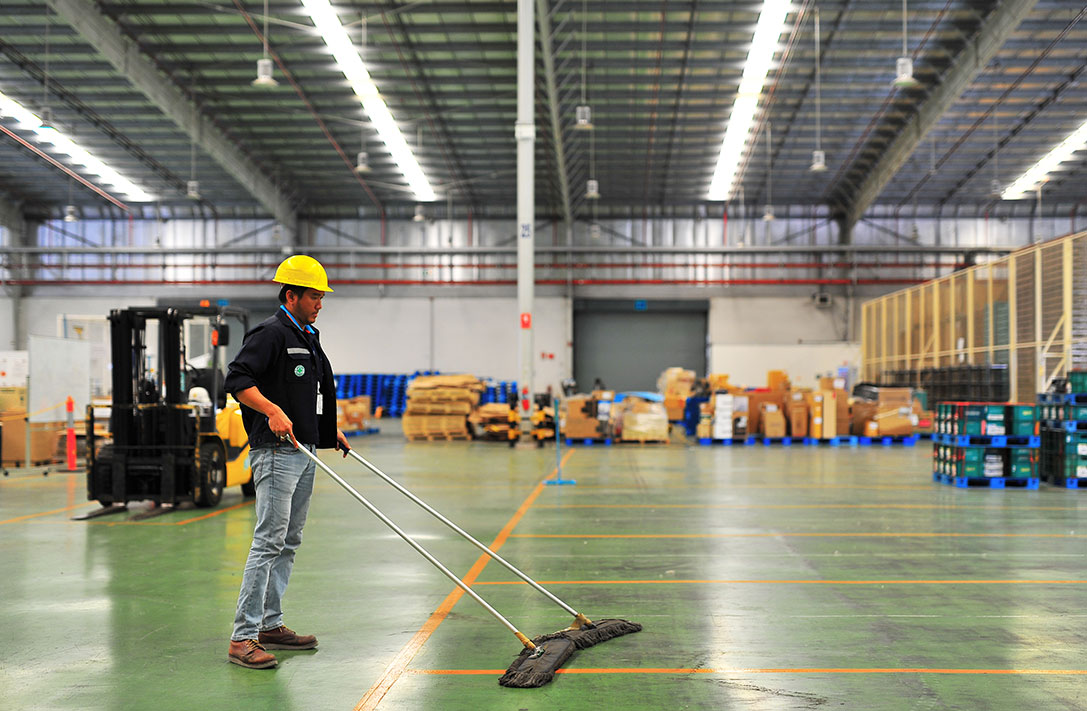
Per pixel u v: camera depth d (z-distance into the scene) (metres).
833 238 33.28
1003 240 32.88
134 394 9.27
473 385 21.88
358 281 33.62
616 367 34.00
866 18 19.11
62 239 33.97
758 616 4.81
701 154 27.77
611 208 33.62
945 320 22.92
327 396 4.27
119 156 27.59
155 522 8.45
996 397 19.59
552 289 33.53
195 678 3.77
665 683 3.67
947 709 3.36
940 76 22.06
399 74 21.59
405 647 4.22
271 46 20.25
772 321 33.16
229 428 9.96
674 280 33.28
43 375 14.60
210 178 30.09
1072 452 11.27
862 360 30.41
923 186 30.72
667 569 6.11
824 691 3.57
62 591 5.49
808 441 19.59
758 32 19.31
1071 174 28.97
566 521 8.40
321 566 6.22
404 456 16.39
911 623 4.66
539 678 3.63
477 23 19.12
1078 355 16.17
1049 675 3.79
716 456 16.41
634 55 20.70
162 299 33.84
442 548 6.95
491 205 33.88
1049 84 22.02
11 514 9.01
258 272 33.84
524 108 17.53
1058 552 6.80
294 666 3.94
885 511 9.12
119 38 19.44
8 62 20.34
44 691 3.62
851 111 24.33
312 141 26.70
